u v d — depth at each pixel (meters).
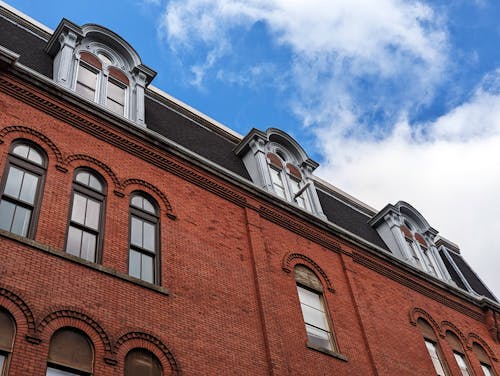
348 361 16.55
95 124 15.74
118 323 12.06
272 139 22.17
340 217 23.47
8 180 12.92
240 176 18.80
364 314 18.58
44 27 19.30
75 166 14.47
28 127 14.16
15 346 10.32
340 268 19.77
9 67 14.73
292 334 15.77
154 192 15.80
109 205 14.39
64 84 16.12
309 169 22.45
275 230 18.58
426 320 21.36
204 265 15.13
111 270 12.78
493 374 22.03
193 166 17.52
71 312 11.48
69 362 10.87
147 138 16.70
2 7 18.30
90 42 18.45
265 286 16.02
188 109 21.12
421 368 18.88
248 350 14.09
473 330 23.16
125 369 11.59
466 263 29.45
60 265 12.05
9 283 11.03
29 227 12.48
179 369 12.34
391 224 24.66
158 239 14.83
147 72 19.05
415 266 22.69
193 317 13.60
